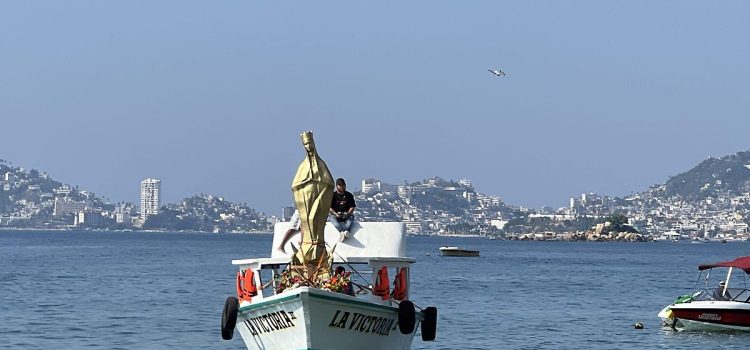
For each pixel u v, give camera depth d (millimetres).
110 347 45688
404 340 32250
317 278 29594
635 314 66000
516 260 188500
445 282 104125
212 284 92000
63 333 51000
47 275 107312
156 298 74000
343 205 31547
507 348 46969
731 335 53156
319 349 28562
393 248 31422
